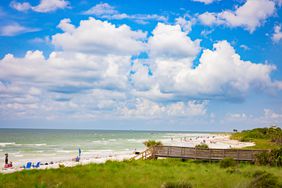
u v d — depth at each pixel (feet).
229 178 66.13
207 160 108.27
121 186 57.06
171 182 55.31
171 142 374.43
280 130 346.54
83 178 64.69
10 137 545.44
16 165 146.82
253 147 200.23
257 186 54.03
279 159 95.25
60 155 209.15
